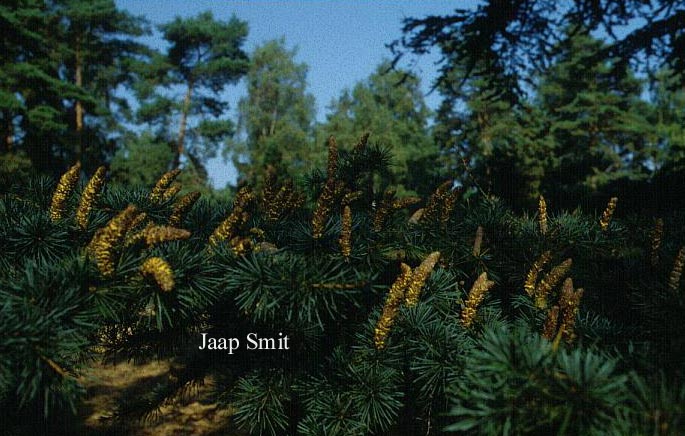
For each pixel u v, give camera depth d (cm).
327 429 243
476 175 1039
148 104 3559
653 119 4156
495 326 234
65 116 3312
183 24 3650
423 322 244
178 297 198
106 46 3700
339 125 3622
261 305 214
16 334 163
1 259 213
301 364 274
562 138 3512
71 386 171
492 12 795
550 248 280
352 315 269
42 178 295
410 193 2859
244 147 3716
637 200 771
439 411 240
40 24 2588
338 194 282
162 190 275
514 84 923
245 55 3928
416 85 3756
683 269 249
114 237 185
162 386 337
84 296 183
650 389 141
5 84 2541
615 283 271
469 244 291
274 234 266
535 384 145
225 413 392
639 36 866
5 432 321
